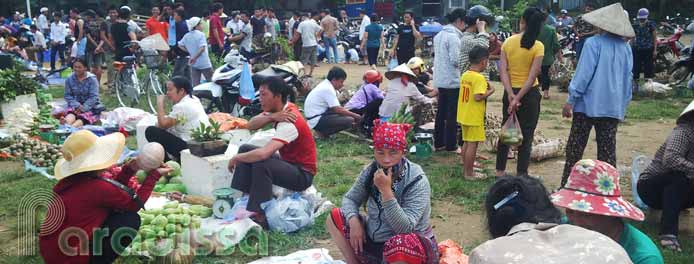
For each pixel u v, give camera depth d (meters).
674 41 14.95
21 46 19.80
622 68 5.55
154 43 11.30
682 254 4.65
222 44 14.55
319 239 5.11
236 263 4.65
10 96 9.18
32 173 7.06
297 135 5.16
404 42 13.56
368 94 8.79
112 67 12.95
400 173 3.66
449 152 7.94
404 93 8.13
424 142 7.81
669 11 29.66
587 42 5.62
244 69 9.77
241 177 5.12
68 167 3.90
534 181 2.77
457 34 7.61
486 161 7.55
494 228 2.71
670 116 10.42
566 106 5.74
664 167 4.84
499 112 11.15
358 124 8.88
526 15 6.10
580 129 5.77
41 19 23.61
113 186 3.95
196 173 5.73
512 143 6.17
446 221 5.60
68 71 15.69
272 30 20.69
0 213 5.77
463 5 29.83
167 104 11.18
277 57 18.39
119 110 9.34
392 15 30.83
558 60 14.24
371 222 3.83
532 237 2.16
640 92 12.62
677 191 4.75
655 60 14.02
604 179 2.90
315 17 20.94
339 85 8.70
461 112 6.65
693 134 4.64
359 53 21.22
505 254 2.05
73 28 19.30
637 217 2.80
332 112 8.60
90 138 3.96
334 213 3.96
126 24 12.71
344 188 6.43
